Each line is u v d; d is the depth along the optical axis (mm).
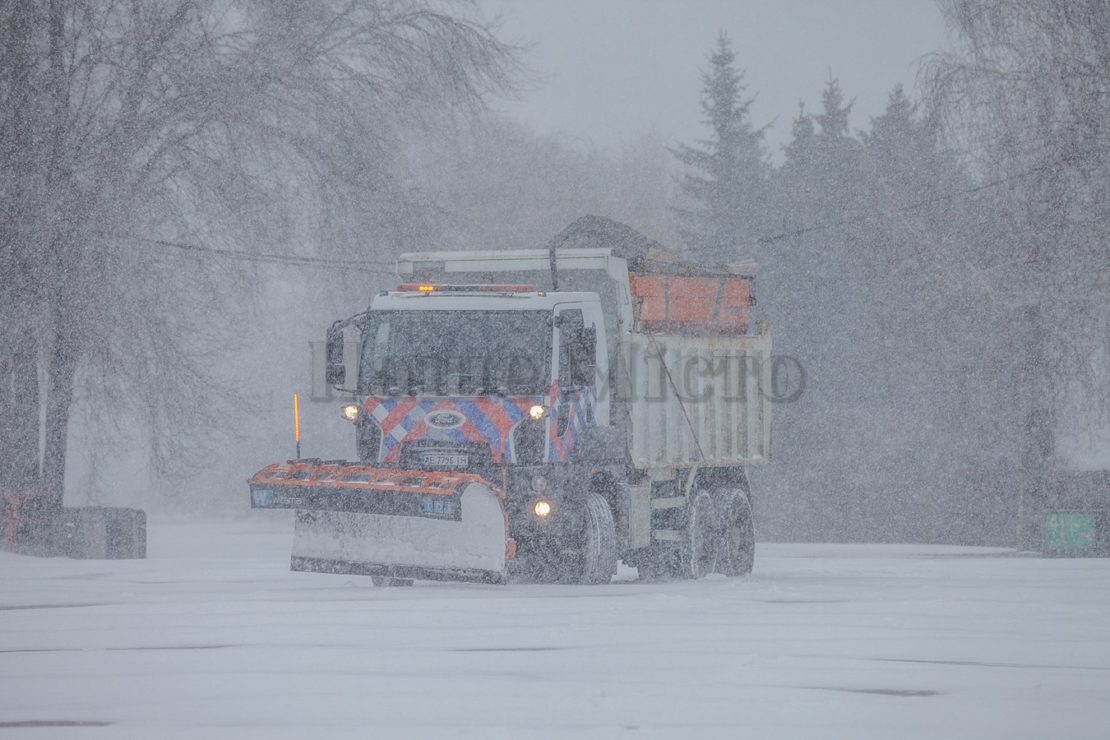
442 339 56188
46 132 105688
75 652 34750
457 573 51688
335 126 122000
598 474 58281
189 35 114812
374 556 53156
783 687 29172
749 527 68500
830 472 149750
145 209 110062
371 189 125062
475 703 27297
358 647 35062
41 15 107875
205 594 51844
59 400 107750
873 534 144250
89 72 111188
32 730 24984
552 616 42094
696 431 65188
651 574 64500
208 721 25625
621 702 27406
